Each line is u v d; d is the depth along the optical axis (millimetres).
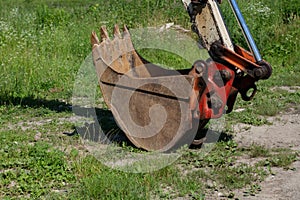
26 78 16625
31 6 32094
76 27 21719
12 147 11141
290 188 9266
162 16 21750
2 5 32438
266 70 10320
